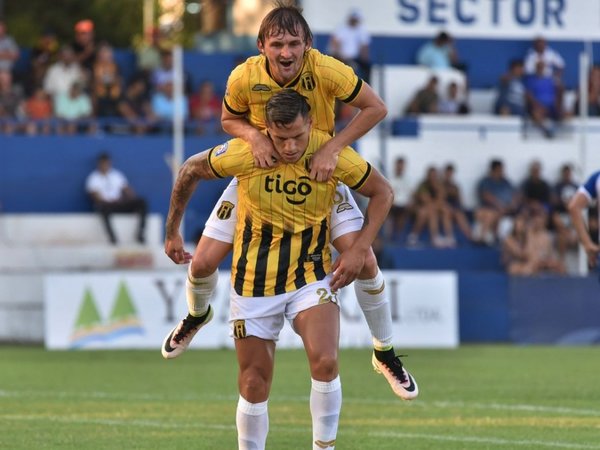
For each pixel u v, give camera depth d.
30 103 36.41
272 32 11.51
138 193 36.03
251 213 11.74
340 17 38.72
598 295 32.53
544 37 40.31
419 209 35.44
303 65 11.79
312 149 11.63
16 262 33.03
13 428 16.22
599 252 20.38
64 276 30.12
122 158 35.91
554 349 30.20
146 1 56.91
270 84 11.78
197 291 12.59
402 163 35.97
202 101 37.00
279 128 11.26
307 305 11.60
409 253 34.72
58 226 34.72
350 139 11.78
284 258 11.67
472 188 37.28
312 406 11.65
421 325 31.06
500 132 37.53
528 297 32.47
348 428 16.34
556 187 36.75
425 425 16.59
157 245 34.72
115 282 30.16
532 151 37.66
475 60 40.03
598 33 40.72
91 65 37.16
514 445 14.73
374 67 37.28
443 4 39.69
